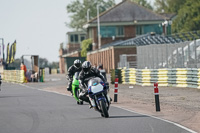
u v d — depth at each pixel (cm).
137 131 3519
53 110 5294
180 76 8875
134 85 10456
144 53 10712
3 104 6303
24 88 11100
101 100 4447
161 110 5228
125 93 8181
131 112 4988
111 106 5769
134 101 6512
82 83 4747
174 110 5203
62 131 3578
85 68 4669
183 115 4697
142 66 10862
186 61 8900
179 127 3741
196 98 6650
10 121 4281
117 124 3953
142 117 4472
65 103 6278
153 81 9831
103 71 10506
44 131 3594
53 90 9888
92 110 5238
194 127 3791
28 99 7206
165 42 15525
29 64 15488
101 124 3969
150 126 3803
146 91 8444
